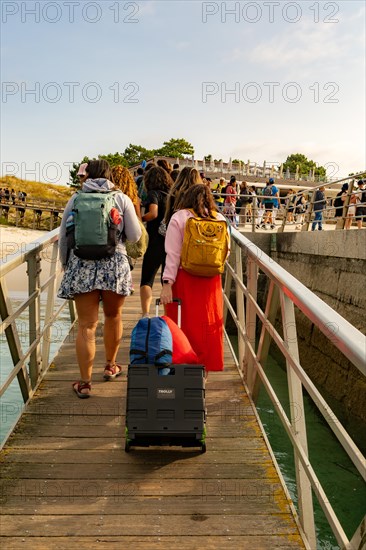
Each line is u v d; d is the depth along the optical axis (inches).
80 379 169.6
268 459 124.9
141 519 101.8
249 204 823.7
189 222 133.6
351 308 392.5
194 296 138.3
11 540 95.1
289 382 106.3
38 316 162.4
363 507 213.8
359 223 576.1
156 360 121.0
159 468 120.0
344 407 345.7
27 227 1562.5
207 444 131.3
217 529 99.5
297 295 95.1
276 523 101.8
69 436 133.1
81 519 101.3
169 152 3024.1
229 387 167.0
